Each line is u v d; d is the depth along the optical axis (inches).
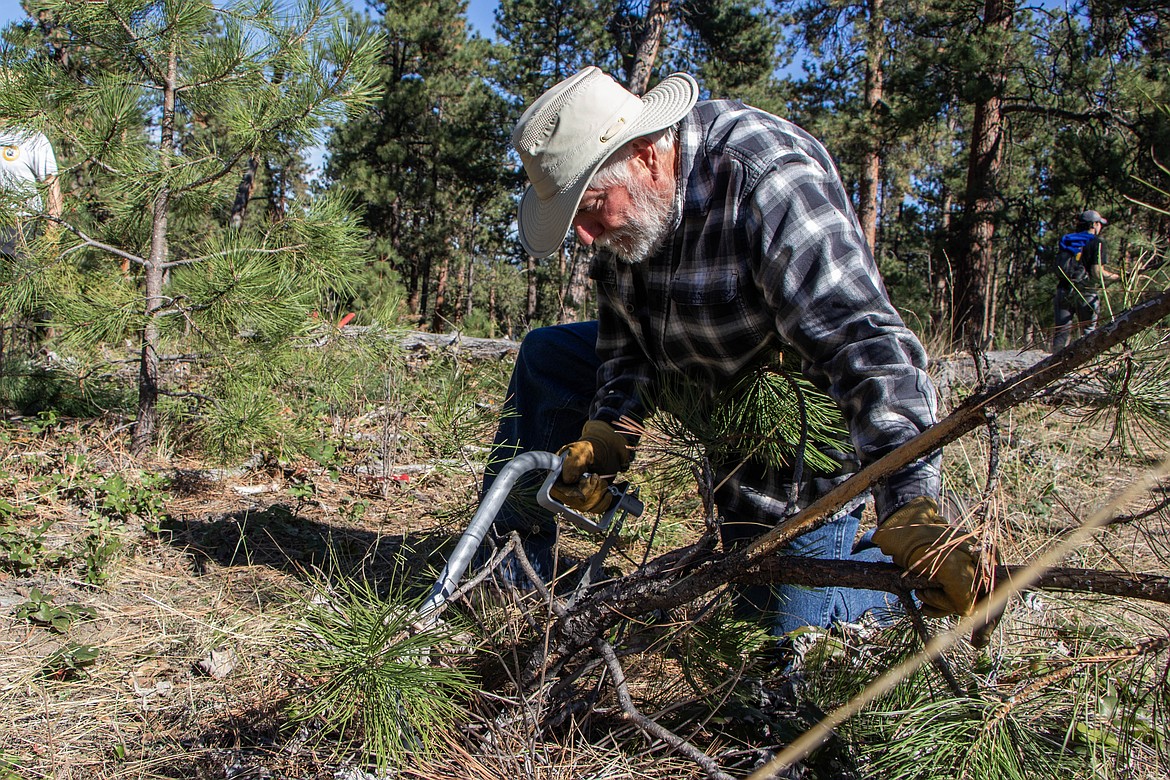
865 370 68.0
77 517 134.2
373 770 73.3
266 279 163.2
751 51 898.1
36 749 78.4
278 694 84.7
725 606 81.8
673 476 89.5
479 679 82.3
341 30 162.6
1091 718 69.1
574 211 77.8
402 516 146.7
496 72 1069.8
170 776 75.0
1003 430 142.9
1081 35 470.9
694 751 68.4
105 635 100.5
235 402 161.3
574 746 77.5
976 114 519.5
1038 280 374.6
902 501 62.3
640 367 97.4
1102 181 470.3
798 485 78.0
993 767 60.1
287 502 150.6
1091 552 102.5
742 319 82.4
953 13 522.3
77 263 175.2
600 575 112.3
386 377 189.0
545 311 1186.0
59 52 173.9
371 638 63.4
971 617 56.8
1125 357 59.7
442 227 1027.9
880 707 72.1
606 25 984.3
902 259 1023.0
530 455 75.3
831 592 95.3
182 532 133.0
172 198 177.5
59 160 180.5
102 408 194.9
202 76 168.6
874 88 732.0
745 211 77.2
